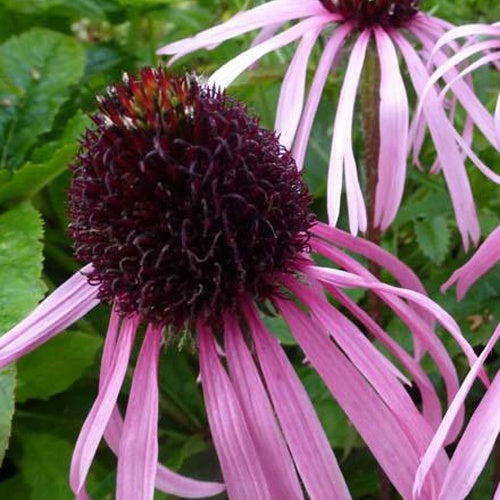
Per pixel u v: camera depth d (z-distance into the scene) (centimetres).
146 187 9
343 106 12
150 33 21
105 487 13
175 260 9
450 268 14
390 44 13
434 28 14
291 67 13
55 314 10
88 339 14
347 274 9
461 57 11
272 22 13
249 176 9
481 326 13
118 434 10
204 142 9
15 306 13
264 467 9
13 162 17
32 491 14
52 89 18
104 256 9
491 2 17
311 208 16
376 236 14
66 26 21
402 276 11
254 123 10
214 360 9
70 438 15
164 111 9
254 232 9
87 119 16
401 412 9
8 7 20
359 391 9
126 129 9
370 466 14
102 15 20
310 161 17
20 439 15
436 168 14
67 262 16
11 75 18
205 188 9
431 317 11
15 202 16
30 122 17
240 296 9
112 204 9
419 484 8
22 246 14
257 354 9
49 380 14
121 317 10
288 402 9
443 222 14
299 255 10
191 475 14
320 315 9
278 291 10
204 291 9
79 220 10
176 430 15
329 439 13
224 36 13
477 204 15
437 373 14
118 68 20
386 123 12
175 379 15
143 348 10
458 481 8
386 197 12
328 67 13
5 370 12
